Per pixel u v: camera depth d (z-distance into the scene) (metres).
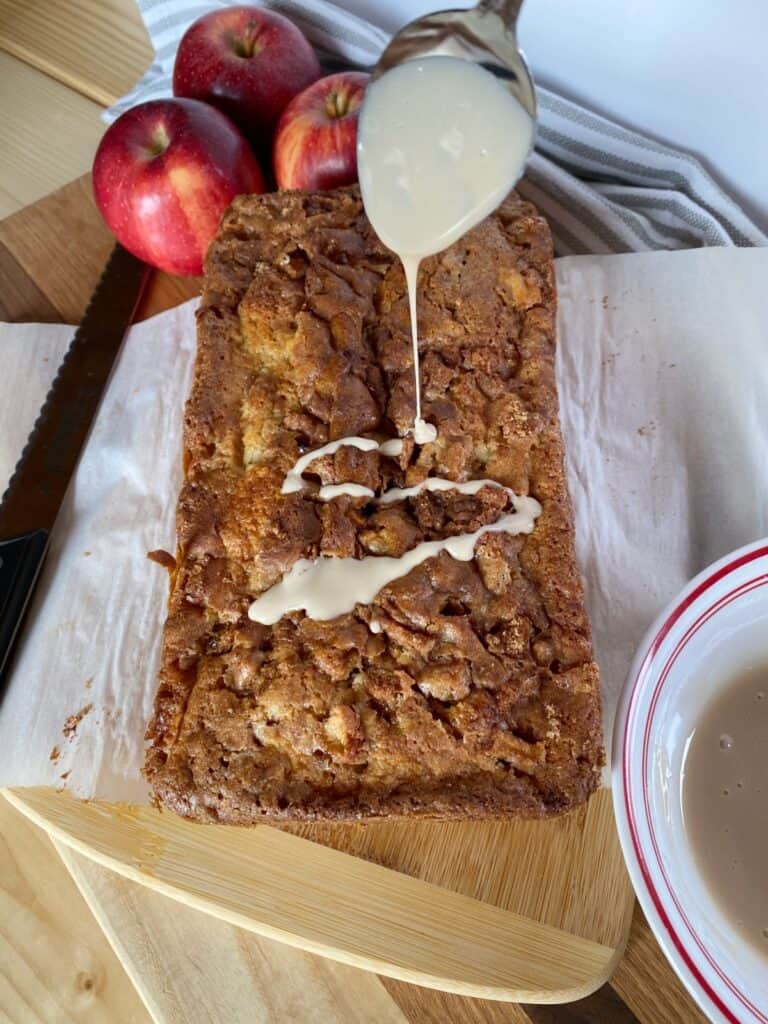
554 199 0.33
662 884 0.20
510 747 0.22
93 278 0.35
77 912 0.26
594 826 0.25
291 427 0.25
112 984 0.26
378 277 0.27
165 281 0.34
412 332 0.25
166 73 0.38
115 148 0.31
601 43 0.30
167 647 0.23
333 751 0.22
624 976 0.24
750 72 0.28
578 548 0.29
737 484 0.29
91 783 0.26
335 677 0.22
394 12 0.35
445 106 0.24
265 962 0.25
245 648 0.23
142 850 0.25
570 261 0.33
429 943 0.24
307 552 0.24
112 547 0.29
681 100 0.30
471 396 0.25
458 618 0.23
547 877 0.25
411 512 0.24
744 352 0.31
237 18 0.33
